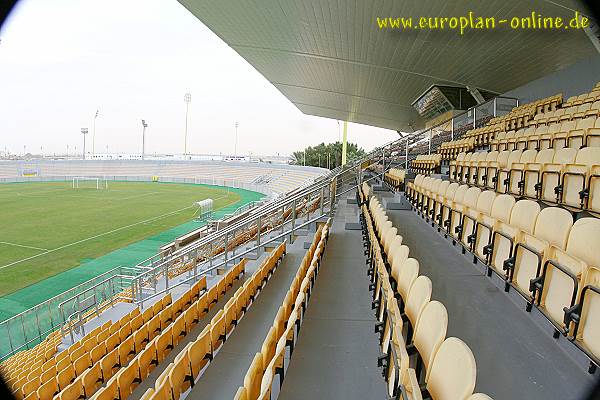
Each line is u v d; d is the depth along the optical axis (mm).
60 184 45719
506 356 2447
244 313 5289
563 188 4574
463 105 18562
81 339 7363
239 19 12711
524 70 13680
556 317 2547
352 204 10742
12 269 13938
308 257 5590
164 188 43031
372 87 20797
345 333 3564
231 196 38219
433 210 5992
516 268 3189
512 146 8102
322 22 11930
